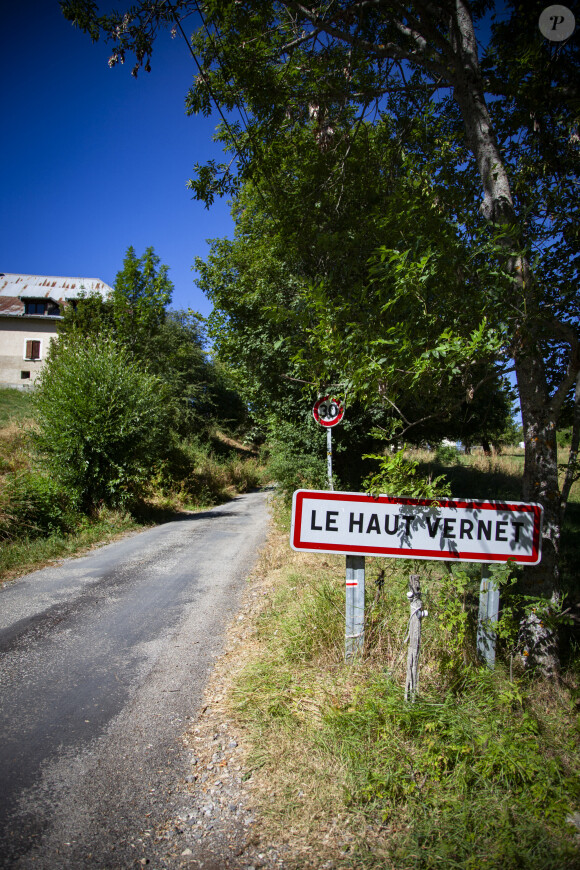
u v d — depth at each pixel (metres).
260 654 4.35
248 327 12.26
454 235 3.58
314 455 11.62
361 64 5.76
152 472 18.16
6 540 9.30
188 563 8.57
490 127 4.18
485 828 2.33
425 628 3.96
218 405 35.06
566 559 7.75
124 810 2.58
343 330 3.71
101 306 27.81
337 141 6.31
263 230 10.59
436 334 3.35
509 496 14.30
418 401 3.85
